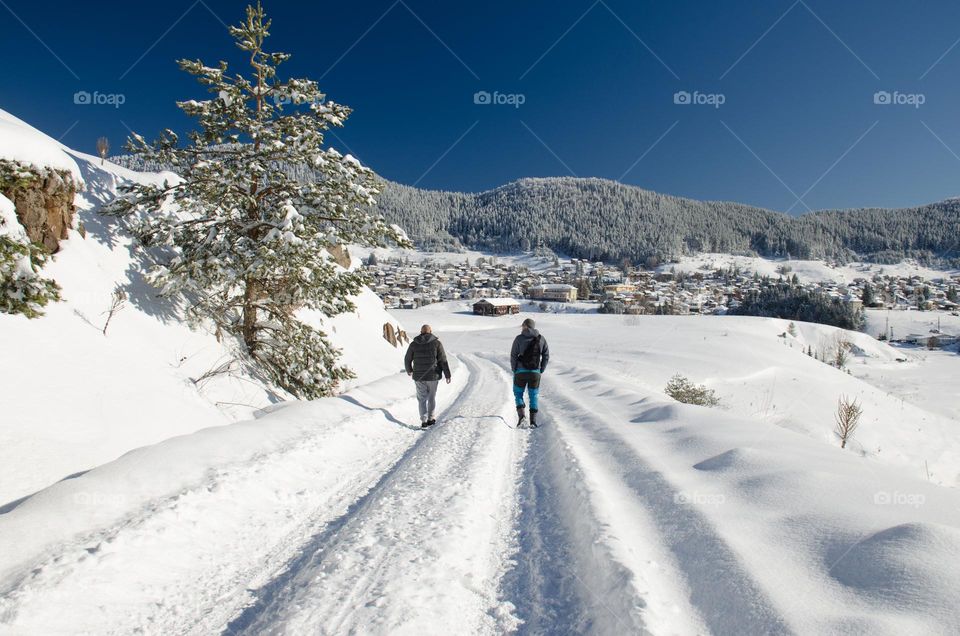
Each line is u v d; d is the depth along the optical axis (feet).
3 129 24.29
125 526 10.82
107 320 25.18
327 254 35.47
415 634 7.56
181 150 32.01
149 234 31.76
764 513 10.62
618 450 17.63
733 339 169.58
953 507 10.19
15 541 9.70
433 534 11.18
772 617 6.76
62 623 7.91
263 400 31.71
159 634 7.98
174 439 16.51
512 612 8.41
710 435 18.42
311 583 9.25
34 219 25.07
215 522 12.11
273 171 32.53
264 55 32.76
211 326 34.09
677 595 8.07
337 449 19.29
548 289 495.00
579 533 10.98
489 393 40.14
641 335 190.39
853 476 12.28
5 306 20.71
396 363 62.08
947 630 5.79
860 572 7.52
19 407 16.99
